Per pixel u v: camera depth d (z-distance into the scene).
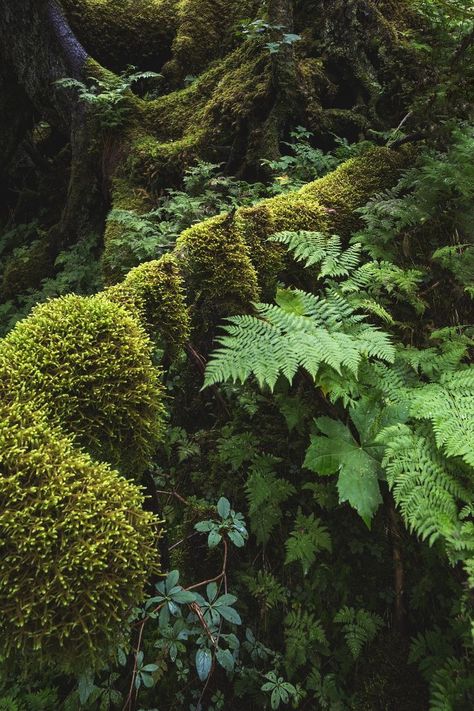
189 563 2.46
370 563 2.26
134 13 6.58
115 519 1.33
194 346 2.53
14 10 6.10
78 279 5.04
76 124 5.95
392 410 2.02
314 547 2.16
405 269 2.80
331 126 4.60
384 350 2.03
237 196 4.12
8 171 8.54
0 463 1.33
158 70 6.99
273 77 4.70
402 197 3.12
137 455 1.70
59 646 1.24
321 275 2.39
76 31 6.50
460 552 1.65
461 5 3.24
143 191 5.09
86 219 5.94
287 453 2.54
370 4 4.74
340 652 2.17
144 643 2.11
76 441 1.56
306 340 2.02
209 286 2.26
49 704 1.96
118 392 1.63
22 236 7.66
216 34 6.46
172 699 2.11
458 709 1.59
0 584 1.21
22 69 6.60
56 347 1.65
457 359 2.21
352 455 1.99
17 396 1.51
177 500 2.68
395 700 1.96
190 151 5.05
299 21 5.31
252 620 2.30
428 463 1.81
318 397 2.33
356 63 4.73
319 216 2.81
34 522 1.26
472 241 2.79
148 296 2.03
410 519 1.68
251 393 2.63
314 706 2.09
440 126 3.33
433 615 2.07
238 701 2.16
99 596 1.25
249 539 2.46
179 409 2.92
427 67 4.07
